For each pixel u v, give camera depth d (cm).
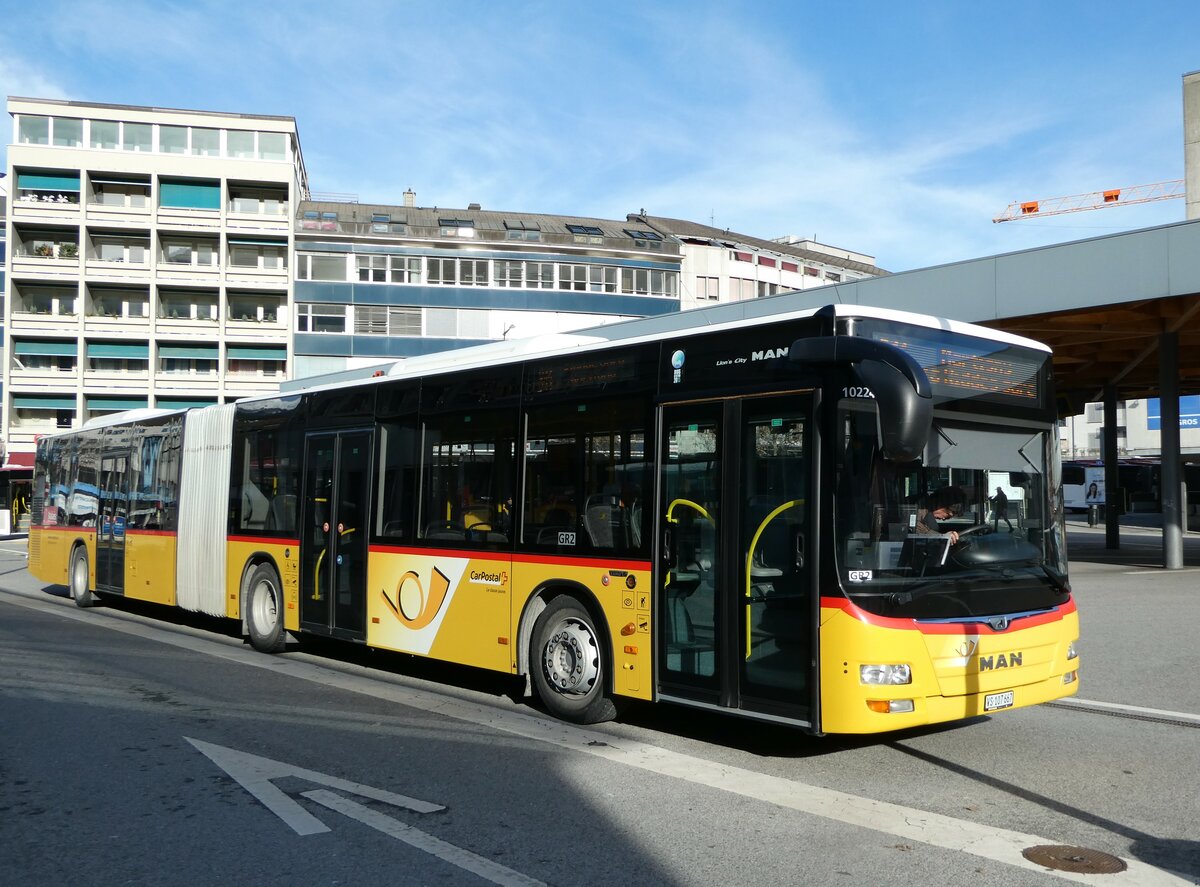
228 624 1527
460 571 924
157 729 782
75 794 613
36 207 6166
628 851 517
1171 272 1762
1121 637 1271
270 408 1234
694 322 2331
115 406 6228
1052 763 701
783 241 9244
